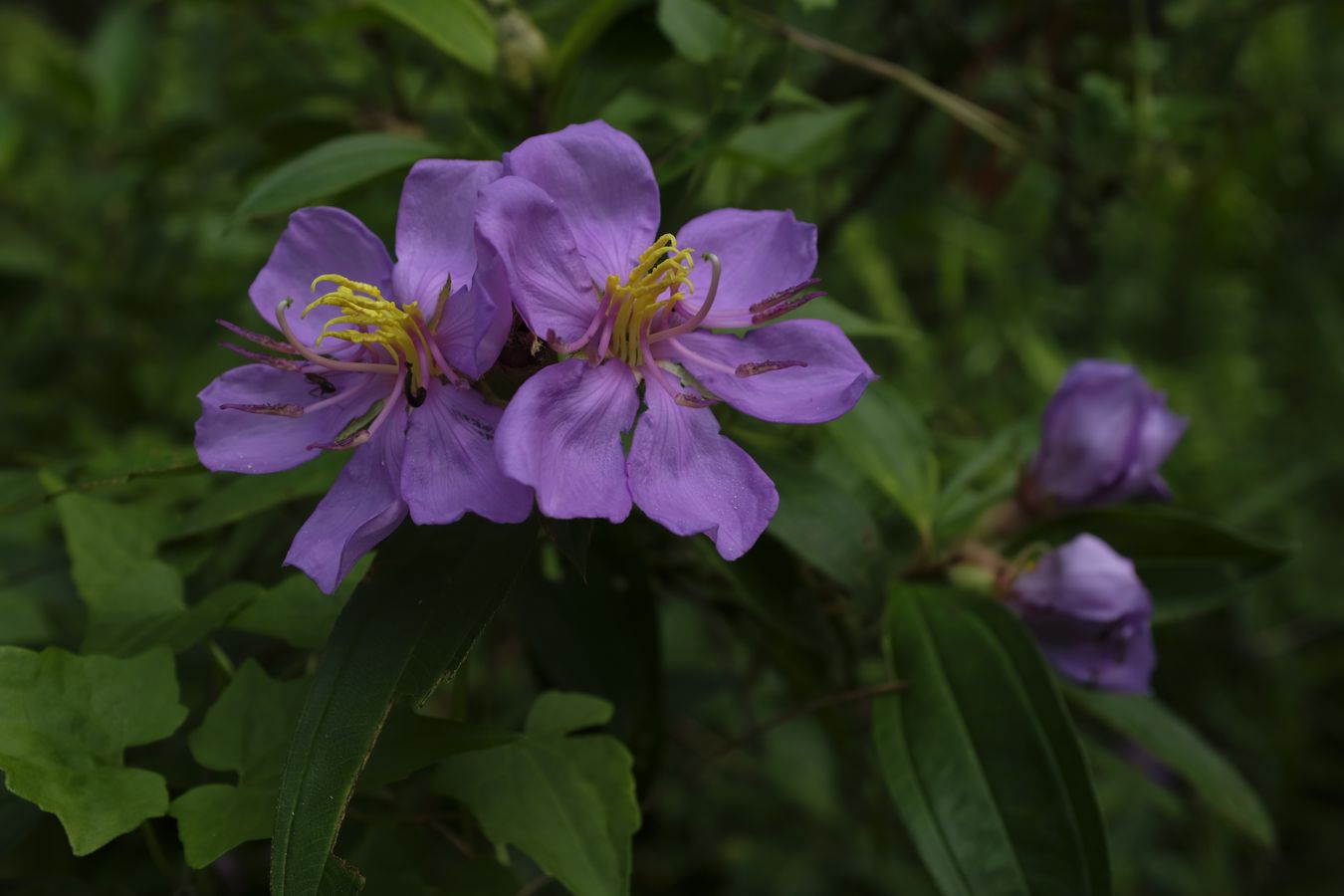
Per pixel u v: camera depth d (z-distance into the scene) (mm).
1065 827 320
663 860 625
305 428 292
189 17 680
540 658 371
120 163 601
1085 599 360
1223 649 744
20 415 653
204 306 613
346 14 399
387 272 296
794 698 419
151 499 395
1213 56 533
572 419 283
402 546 290
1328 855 768
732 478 290
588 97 376
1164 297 766
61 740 294
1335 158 802
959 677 338
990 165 580
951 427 581
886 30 563
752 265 308
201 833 287
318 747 274
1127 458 383
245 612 329
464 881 316
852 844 633
